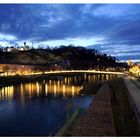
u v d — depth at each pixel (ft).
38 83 547.49
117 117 129.90
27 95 305.94
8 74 559.79
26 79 554.46
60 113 179.22
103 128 106.73
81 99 260.21
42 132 128.98
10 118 164.04
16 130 132.98
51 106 212.23
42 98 274.77
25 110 193.98
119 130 102.22
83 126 110.73
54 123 148.87
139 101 158.51
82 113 151.23
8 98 273.13
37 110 193.57
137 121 98.32
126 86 271.69
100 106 168.66
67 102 236.43
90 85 417.69
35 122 152.46
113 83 400.47
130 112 124.26
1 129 135.54
